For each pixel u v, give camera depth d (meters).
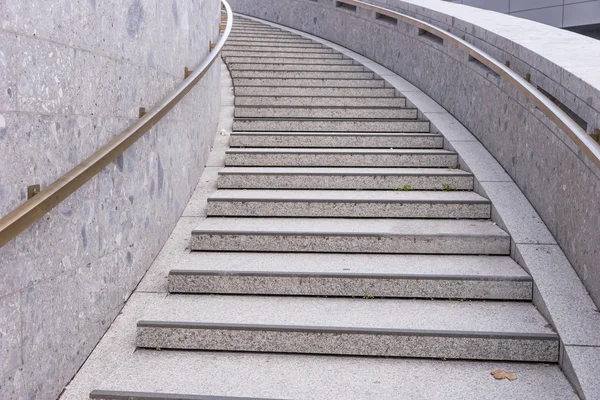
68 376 2.59
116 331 3.03
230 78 8.05
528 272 3.40
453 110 6.24
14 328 2.13
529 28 5.04
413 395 2.54
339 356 2.94
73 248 2.59
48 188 2.19
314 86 7.50
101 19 2.75
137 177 3.38
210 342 2.97
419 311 3.19
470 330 2.92
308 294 3.43
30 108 2.15
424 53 7.18
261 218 4.36
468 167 4.88
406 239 3.84
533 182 4.11
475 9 6.75
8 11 2.00
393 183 4.81
